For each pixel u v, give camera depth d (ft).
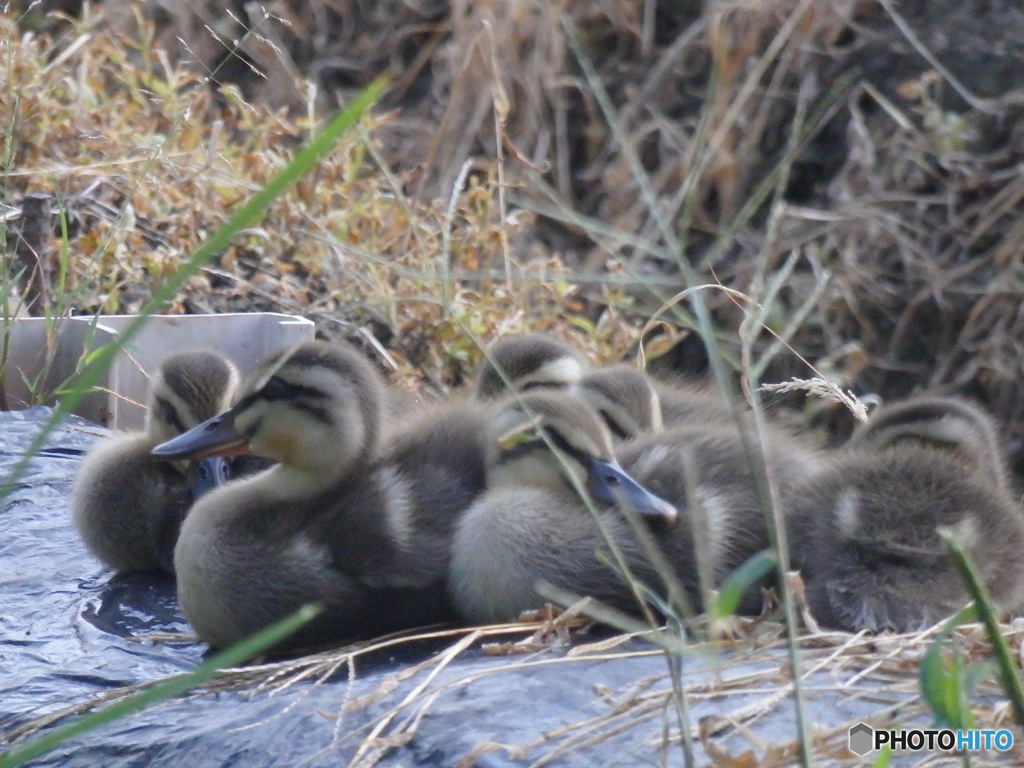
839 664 22.57
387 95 88.69
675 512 27.04
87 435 40.34
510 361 37.47
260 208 12.61
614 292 65.62
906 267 71.36
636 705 21.11
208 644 29.12
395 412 36.76
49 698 25.45
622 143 23.76
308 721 22.07
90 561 33.68
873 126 77.15
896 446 31.48
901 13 79.61
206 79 55.36
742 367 21.26
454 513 29.60
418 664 24.20
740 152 76.28
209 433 30.32
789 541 27.84
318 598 28.27
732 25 77.10
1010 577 27.30
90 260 47.75
